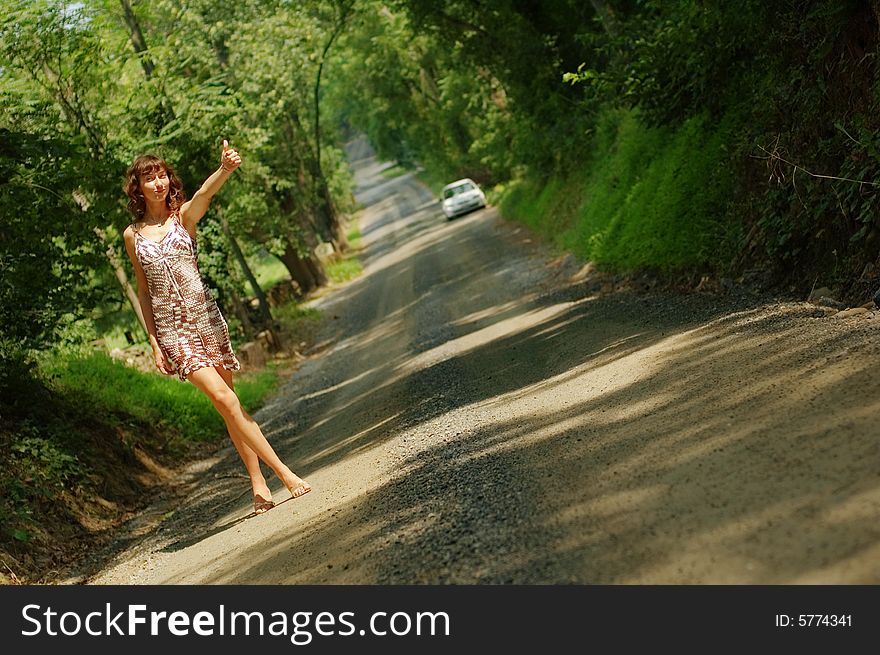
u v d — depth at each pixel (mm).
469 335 13453
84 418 11406
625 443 4867
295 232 33438
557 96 25234
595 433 5309
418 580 3877
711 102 11539
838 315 6375
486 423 6758
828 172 8047
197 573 5504
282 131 36219
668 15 12547
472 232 37500
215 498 8930
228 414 6367
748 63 10781
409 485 5629
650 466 4320
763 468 3779
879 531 2936
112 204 11516
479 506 4617
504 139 35312
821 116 8445
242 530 6281
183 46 22203
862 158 7379
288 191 36188
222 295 22156
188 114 17281
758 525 3254
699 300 9305
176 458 12570
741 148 10188
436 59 49812
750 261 9227
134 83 17156
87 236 11250
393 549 4410
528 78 25875
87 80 16016
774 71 9672
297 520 5844
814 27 8641
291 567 4797
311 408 13344
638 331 8609
